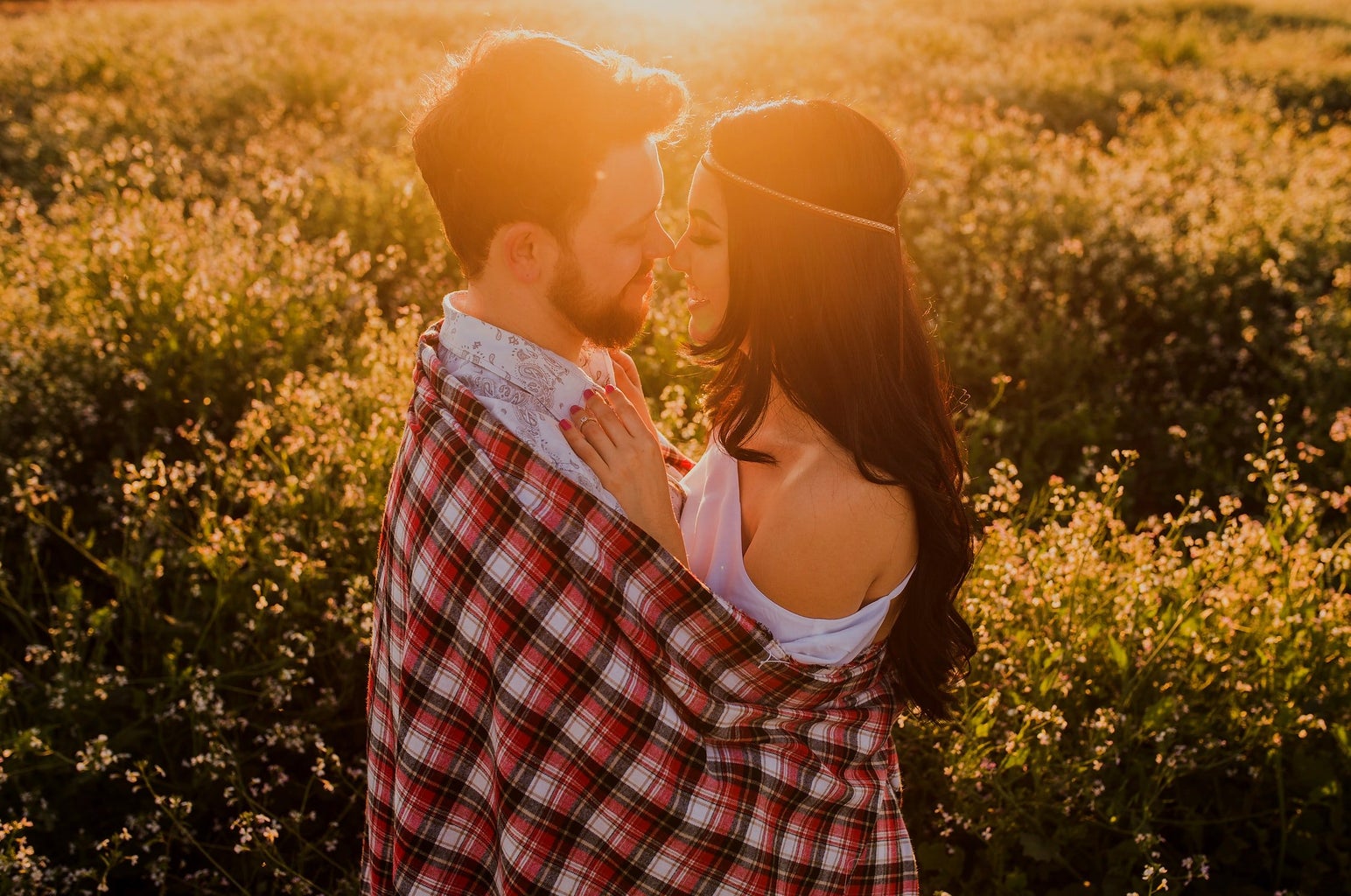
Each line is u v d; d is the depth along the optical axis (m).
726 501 1.67
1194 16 18.02
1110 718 2.64
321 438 3.52
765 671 1.55
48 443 3.76
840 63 11.77
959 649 1.84
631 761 1.51
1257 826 2.73
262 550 3.08
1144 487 4.67
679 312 4.81
